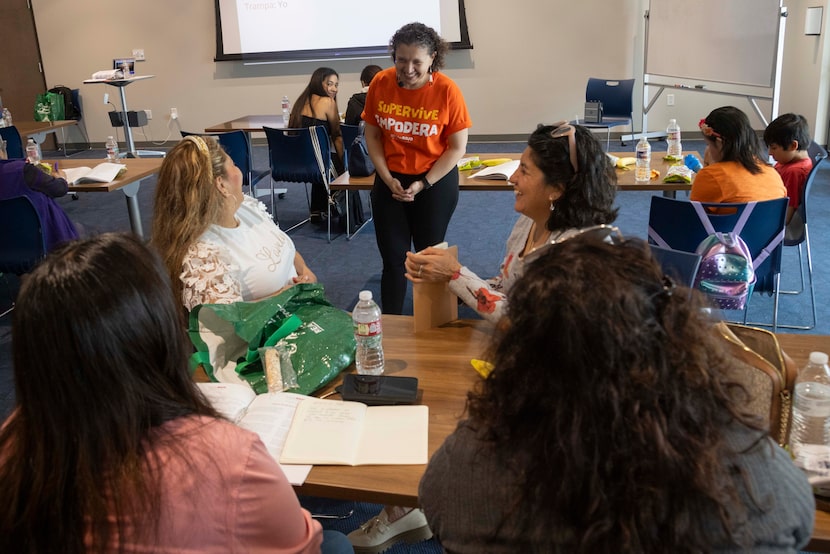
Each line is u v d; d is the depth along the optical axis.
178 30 8.25
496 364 0.81
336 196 5.28
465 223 5.31
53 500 0.85
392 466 1.41
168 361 0.93
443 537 0.84
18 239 3.43
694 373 0.76
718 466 0.73
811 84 6.75
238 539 0.93
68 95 8.50
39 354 0.85
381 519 2.05
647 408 0.73
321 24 7.83
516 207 1.96
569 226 1.86
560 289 0.77
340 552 1.48
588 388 0.74
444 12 7.59
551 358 0.76
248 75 8.28
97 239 0.93
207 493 0.89
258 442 0.96
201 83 8.41
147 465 0.87
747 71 6.21
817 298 3.76
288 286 2.24
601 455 0.73
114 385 0.87
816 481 1.23
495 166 3.75
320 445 1.45
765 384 1.20
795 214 3.40
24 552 0.86
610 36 7.53
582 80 7.72
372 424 1.53
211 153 1.98
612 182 1.88
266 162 7.62
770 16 5.91
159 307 0.91
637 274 0.79
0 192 3.34
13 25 8.48
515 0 7.57
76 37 8.46
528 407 0.77
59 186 3.51
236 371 1.72
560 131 1.84
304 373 1.69
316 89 5.12
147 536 0.87
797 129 3.38
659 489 0.71
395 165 3.08
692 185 3.26
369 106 3.04
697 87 6.76
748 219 2.77
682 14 6.69
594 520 0.72
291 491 0.99
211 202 1.95
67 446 0.86
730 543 0.73
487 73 7.86
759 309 3.66
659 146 7.34
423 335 1.95
